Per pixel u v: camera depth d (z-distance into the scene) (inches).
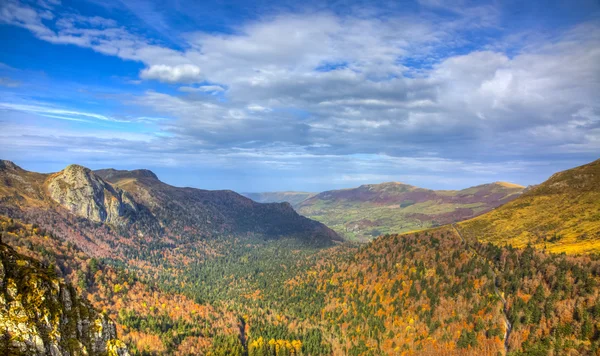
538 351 7662.4
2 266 4778.5
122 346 5511.8
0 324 4347.9
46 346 4559.5
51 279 5221.5
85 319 5393.7
